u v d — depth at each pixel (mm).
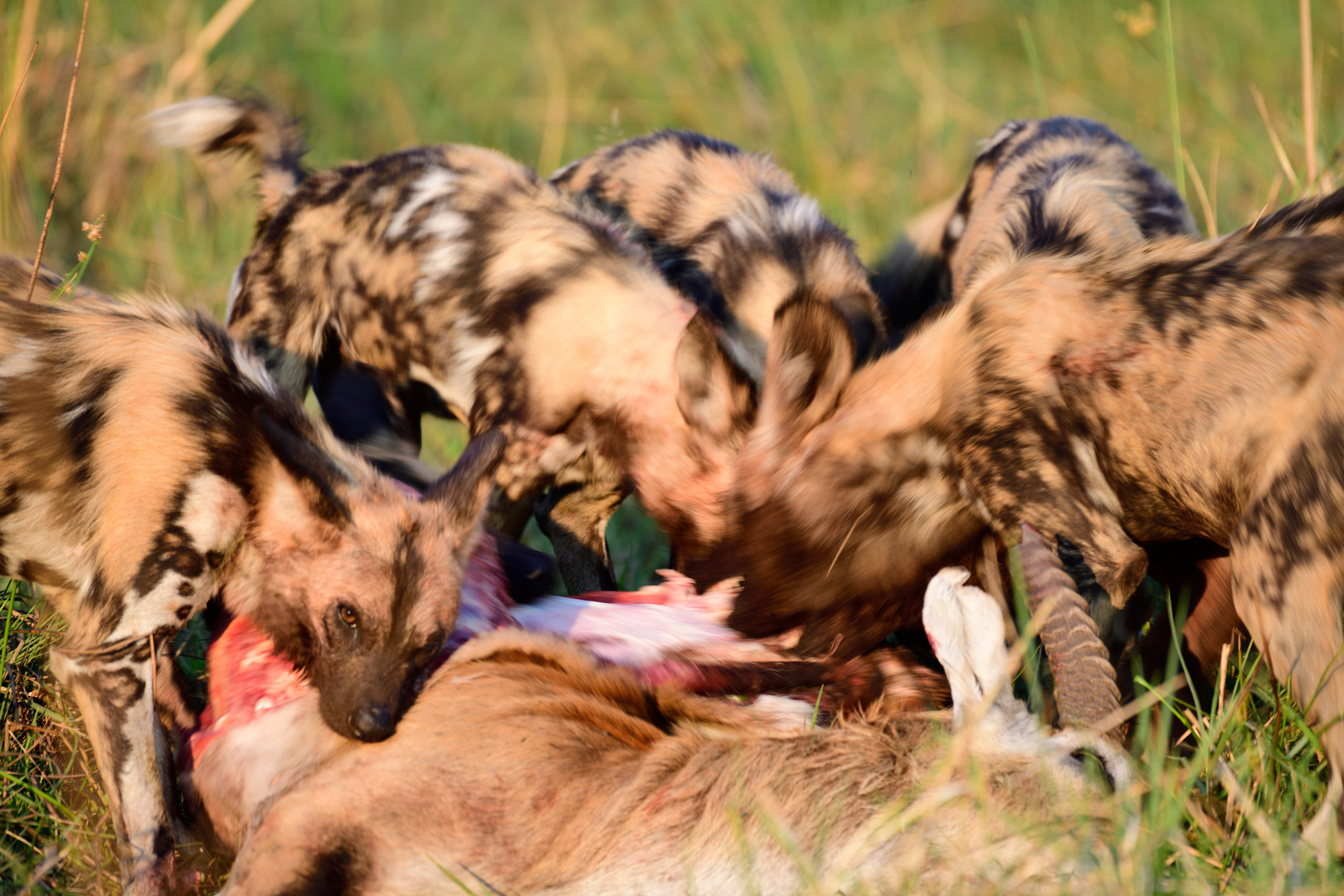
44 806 14492
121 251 28047
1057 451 15203
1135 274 15555
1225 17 35969
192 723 15297
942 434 15977
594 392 18406
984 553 16250
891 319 22156
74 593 15359
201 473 14648
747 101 37969
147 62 31516
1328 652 13055
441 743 12781
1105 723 13117
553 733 12883
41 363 15008
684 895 12148
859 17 41156
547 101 38219
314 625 14578
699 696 14523
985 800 12016
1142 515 15547
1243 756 13852
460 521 15422
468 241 19484
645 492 18188
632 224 21688
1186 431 14555
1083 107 35750
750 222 20391
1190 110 33500
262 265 21250
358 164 21203
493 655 13898
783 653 16266
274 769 13484
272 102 22484
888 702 14289
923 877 11852
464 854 12289
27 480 14734
